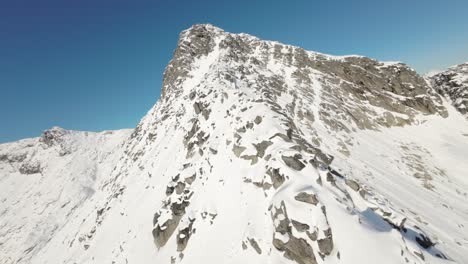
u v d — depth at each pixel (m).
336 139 46.41
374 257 14.73
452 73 72.75
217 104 39.06
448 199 38.84
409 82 69.81
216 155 29.41
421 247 19.06
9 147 191.50
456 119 62.94
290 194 17.81
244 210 21.06
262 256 17.11
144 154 54.00
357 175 34.91
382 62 73.62
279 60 74.75
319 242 15.43
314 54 77.00
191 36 79.50
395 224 19.58
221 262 18.66
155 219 28.23
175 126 50.25
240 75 54.31
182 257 22.16
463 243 26.30
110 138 176.50
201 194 26.22
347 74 71.88
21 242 100.56
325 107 56.47
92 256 34.69
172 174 35.69
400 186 37.75
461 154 50.81
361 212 19.39
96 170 140.12
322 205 16.81
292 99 55.50
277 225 17.12
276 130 25.41
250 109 31.20
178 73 71.00
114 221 39.12
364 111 62.12
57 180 140.38
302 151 22.41
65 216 110.50
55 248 56.56
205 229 22.53
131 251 28.72
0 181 164.88
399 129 60.12
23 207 130.38
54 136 177.25
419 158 50.38
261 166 23.27
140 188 41.44
